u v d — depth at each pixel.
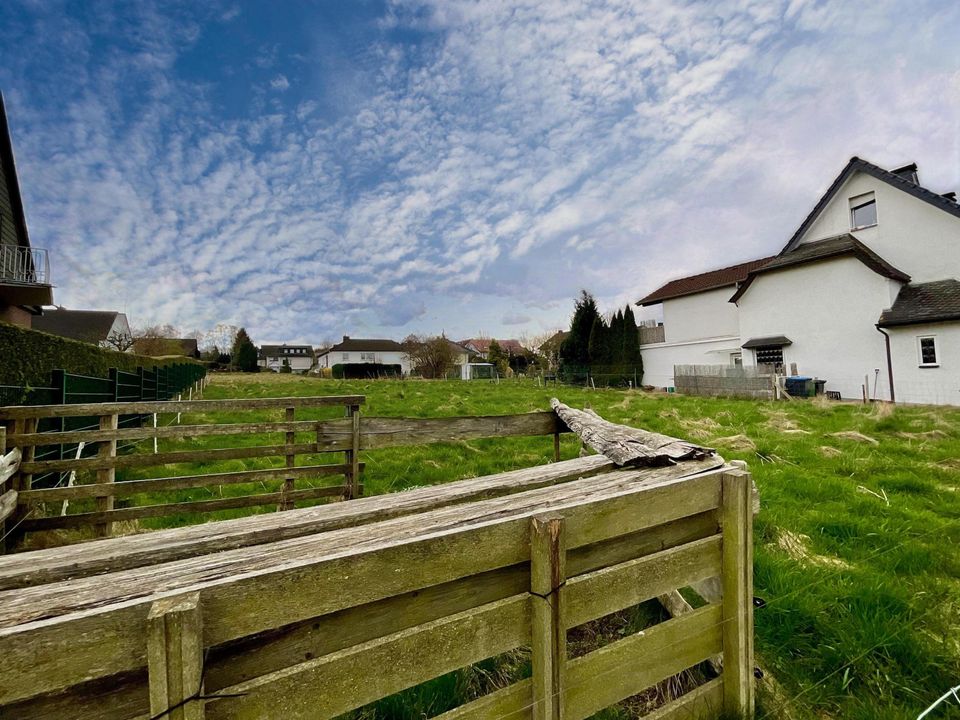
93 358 8.12
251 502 4.08
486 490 2.30
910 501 4.25
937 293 13.24
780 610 2.48
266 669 1.07
